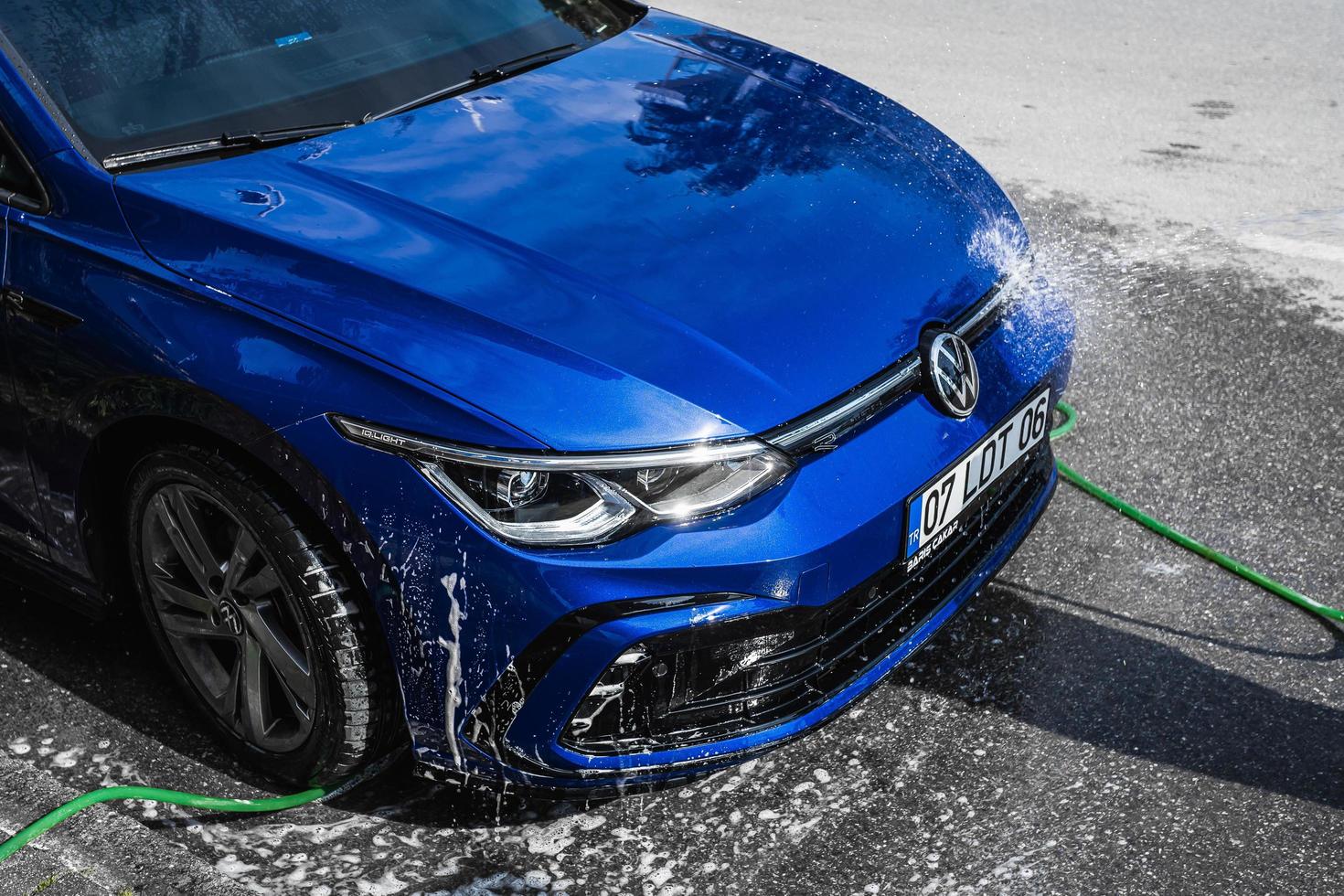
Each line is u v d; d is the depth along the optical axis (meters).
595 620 2.15
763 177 2.76
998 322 2.72
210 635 2.59
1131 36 6.96
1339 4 7.44
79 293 2.45
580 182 2.66
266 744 2.58
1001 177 5.29
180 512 2.49
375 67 3.02
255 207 2.50
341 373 2.21
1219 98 6.12
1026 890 2.34
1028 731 2.70
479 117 2.89
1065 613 3.04
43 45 2.75
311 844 2.45
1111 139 5.66
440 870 2.40
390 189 2.59
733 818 2.50
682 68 3.26
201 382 2.28
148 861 2.39
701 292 2.40
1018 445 2.67
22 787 2.55
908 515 2.36
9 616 3.08
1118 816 2.49
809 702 2.41
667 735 2.31
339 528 2.23
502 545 2.13
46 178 2.58
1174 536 3.27
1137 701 2.78
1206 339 4.16
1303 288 4.45
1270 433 3.70
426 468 2.15
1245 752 2.64
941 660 2.90
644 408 2.18
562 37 3.35
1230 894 2.33
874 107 3.30
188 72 2.84
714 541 2.17
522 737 2.27
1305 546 3.26
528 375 2.19
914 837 2.46
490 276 2.35
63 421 2.52
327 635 2.31
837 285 2.50
